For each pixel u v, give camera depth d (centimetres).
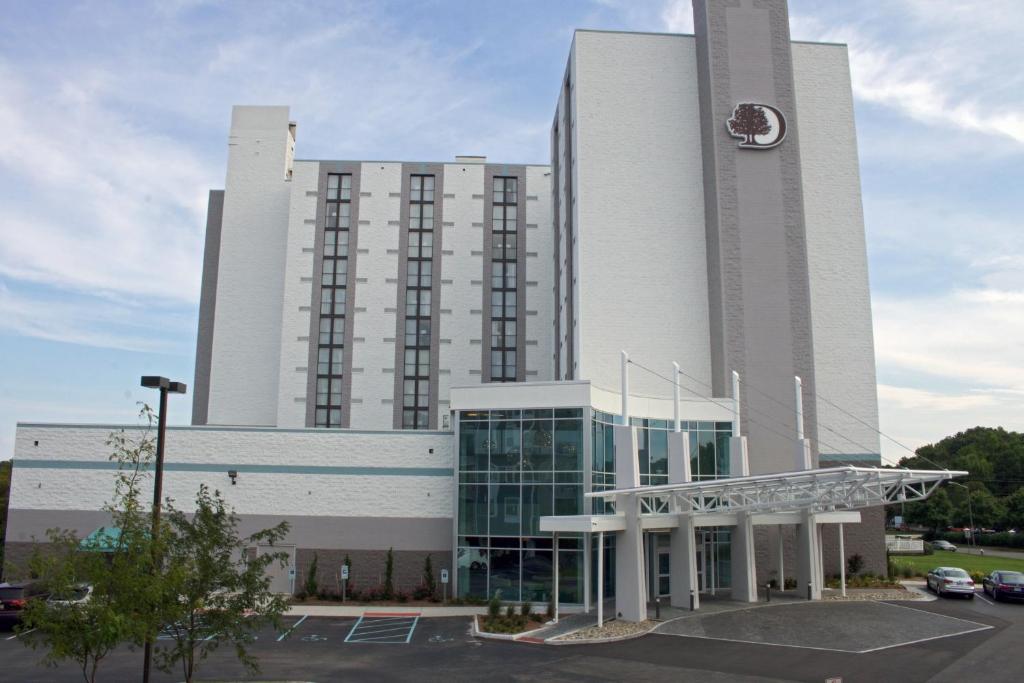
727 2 4506
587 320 4325
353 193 5728
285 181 5875
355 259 5644
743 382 4188
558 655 2448
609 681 2091
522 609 3123
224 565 1838
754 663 2312
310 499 3769
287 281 5569
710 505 3156
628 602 3041
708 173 4412
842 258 4647
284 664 2317
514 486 3559
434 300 5662
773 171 4369
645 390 4281
